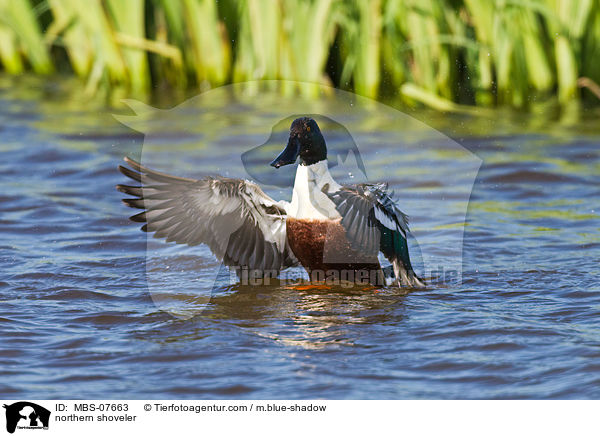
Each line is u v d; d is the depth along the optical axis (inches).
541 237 379.2
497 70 608.7
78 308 290.0
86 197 444.8
